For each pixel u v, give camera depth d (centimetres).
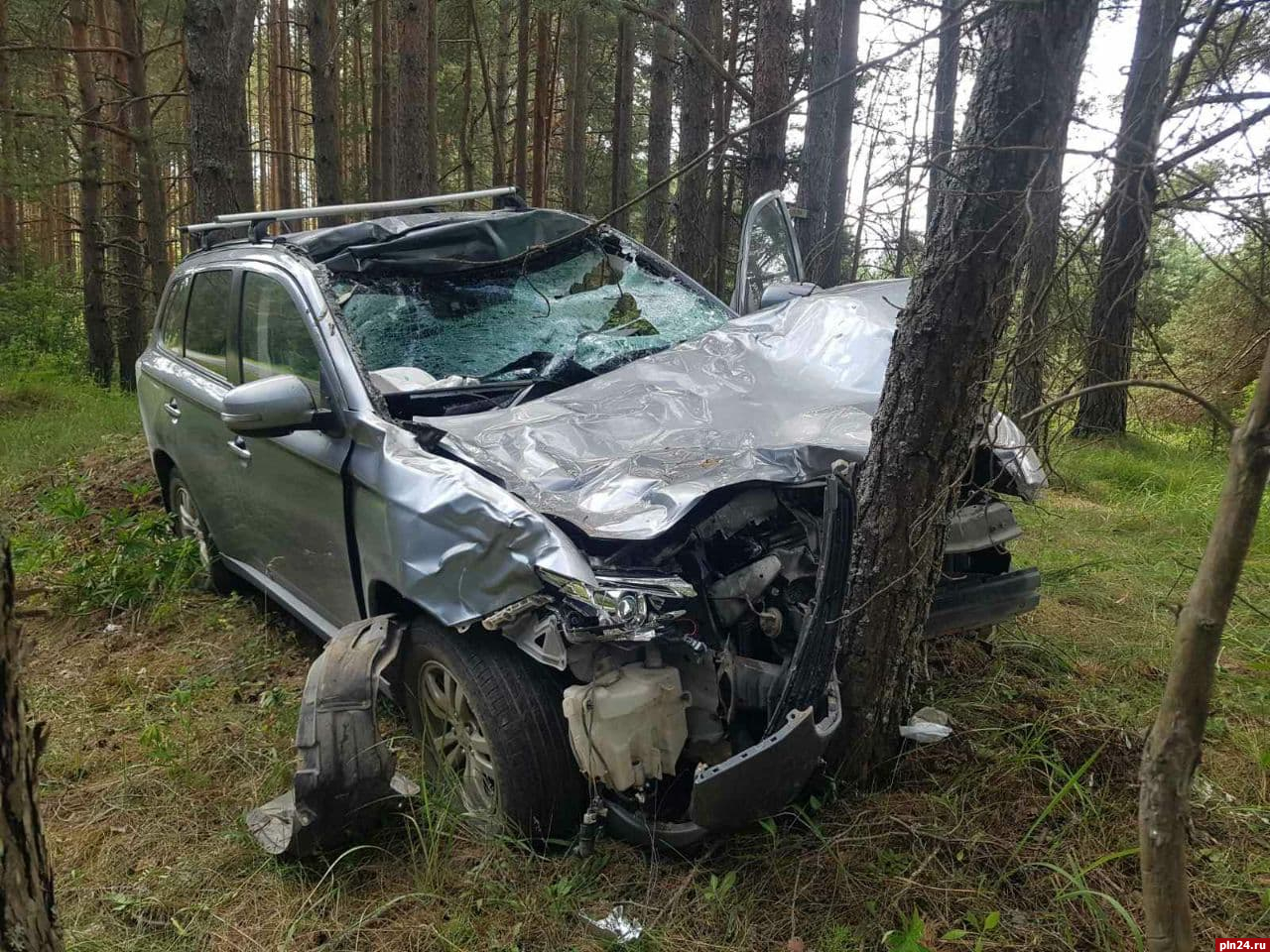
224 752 327
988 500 319
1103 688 366
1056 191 201
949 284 237
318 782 255
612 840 269
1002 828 273
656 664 251
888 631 267
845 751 277
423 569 271
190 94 757
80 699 377
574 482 281
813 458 279
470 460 290
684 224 1054
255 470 384
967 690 351
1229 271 182
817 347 367
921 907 244
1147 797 150
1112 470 793
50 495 630
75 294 1803
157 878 265
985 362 243
